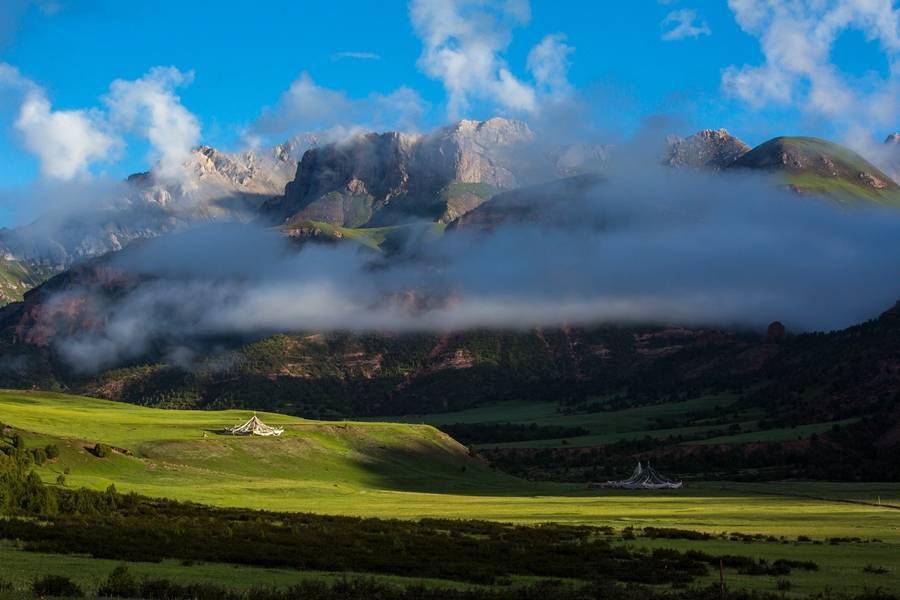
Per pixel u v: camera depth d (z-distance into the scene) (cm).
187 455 19850
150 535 8344
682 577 7019
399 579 6600
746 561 7938
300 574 6650
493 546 8825
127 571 5231
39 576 5628
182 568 6575
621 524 12012
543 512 14138
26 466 13200
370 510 14025
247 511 12262
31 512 9975
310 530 9806
